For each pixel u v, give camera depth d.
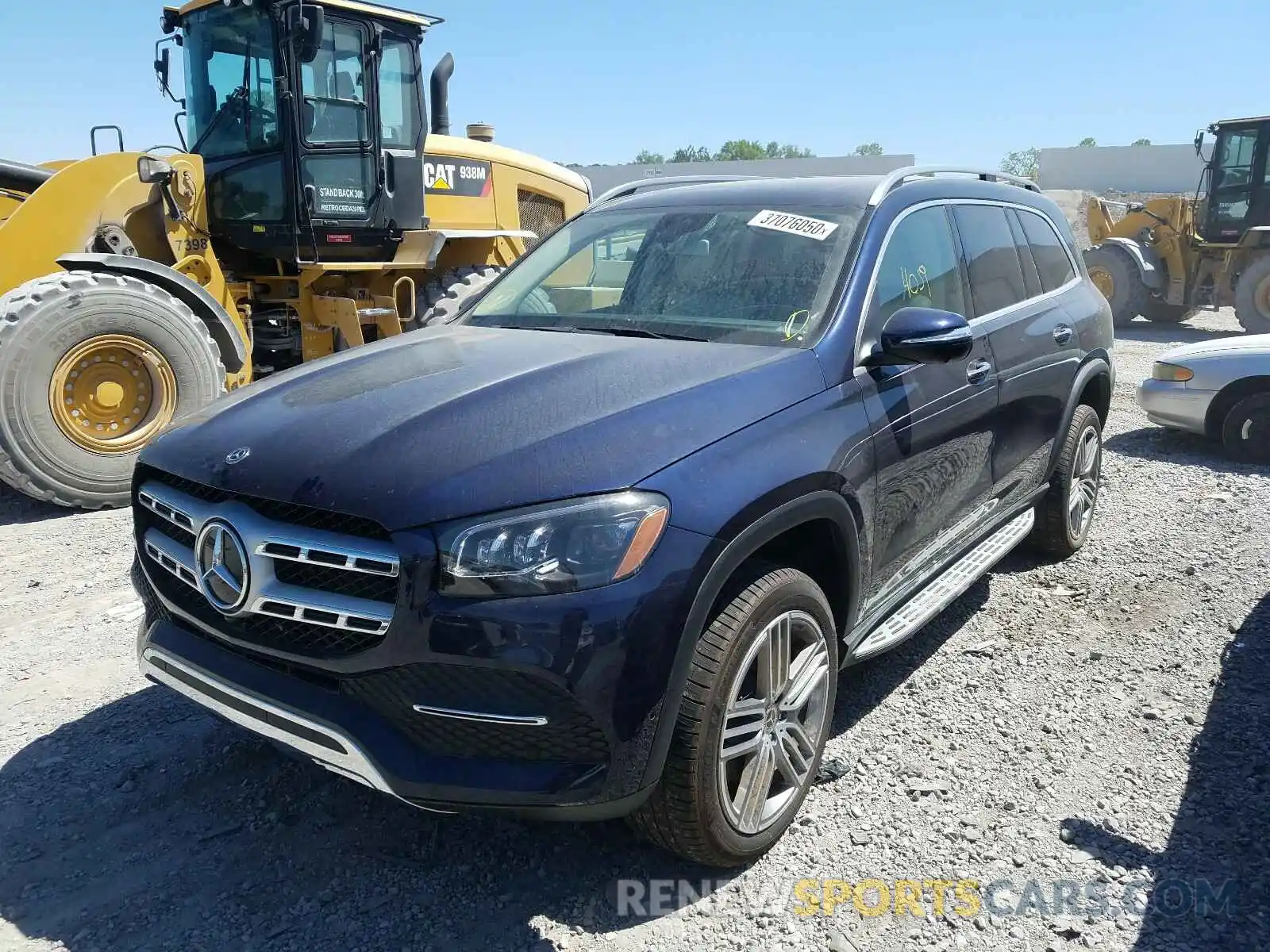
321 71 7.56
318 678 2.48
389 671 2.36
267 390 3.15
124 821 2.99
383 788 2.36
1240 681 3.90
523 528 2.32
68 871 2.77
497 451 2.46
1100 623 4.48
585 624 2.30
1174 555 5.35
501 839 2.92
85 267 6.80
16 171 7.29
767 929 2.57
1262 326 14.66
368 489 2.39
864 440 3.09
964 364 3.81
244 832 2.95
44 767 3.26
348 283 8.48
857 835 2.94
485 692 2.32
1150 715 3.63
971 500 4.02
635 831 2.74
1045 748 3.42
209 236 7.69
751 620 2.60
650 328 3.46
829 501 2.88
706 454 2.60
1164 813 3.05
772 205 3.82
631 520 2.38
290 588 2.45
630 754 2.37
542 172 10.19
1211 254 15.79
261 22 7.38
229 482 2.56
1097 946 2.51
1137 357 13.04
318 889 2.71
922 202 3.93
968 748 3.42
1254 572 5.09
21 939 2.51
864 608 3.29
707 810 2.57
